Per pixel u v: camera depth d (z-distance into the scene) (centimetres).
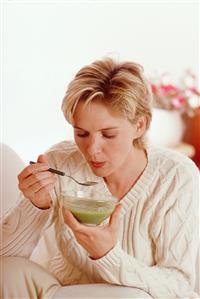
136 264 159
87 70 154
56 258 198
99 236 148
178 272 168
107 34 345
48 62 285
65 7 295
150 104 163
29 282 152
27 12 267
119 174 177
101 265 154
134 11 378
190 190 176
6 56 256
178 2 423
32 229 173
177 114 432
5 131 260
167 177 177
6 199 216
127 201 177
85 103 150
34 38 273
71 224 147
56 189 182
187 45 439
